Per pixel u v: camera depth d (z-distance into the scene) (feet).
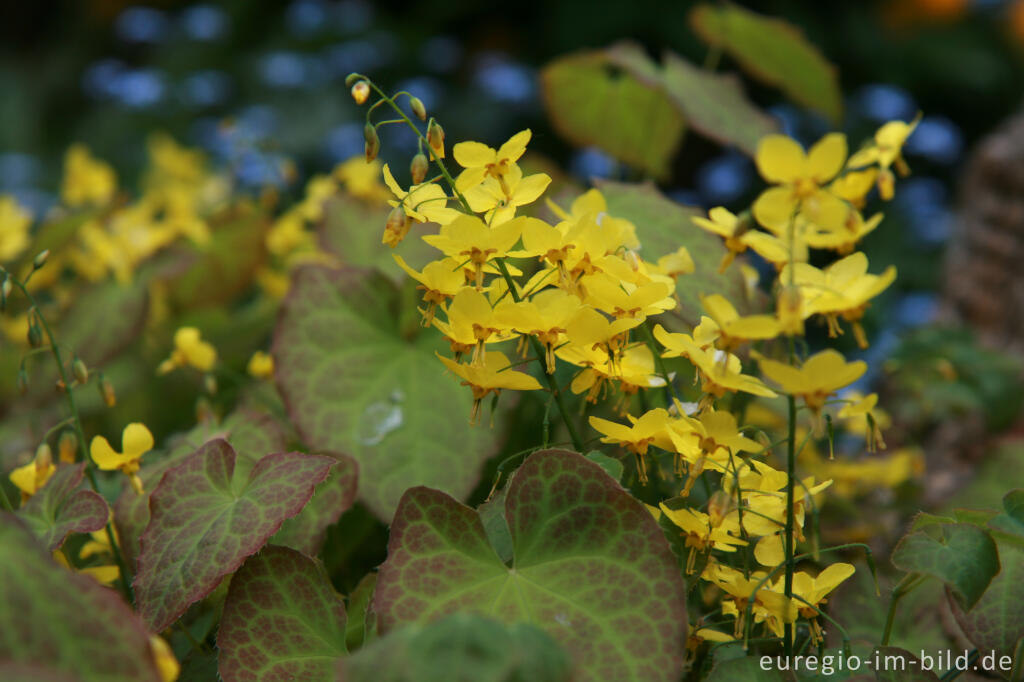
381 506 1.96
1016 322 3.28
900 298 5.35
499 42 6.95
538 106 6.43
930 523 1.70
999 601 1.70
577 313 1.65
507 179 1.69
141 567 1.69
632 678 1.59
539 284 1.71
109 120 6.97
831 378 1.56
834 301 1.62
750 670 1.64
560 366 1.99
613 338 1.67
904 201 5.80
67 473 1.80
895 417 3.00
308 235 2.99
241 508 1.70
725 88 2.53
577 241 1.66
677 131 2.74
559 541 1.65
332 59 6.33
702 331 1.68
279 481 1.72
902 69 6.51
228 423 1.95
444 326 1.67
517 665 1.47
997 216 3.43
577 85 2.68
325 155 6.03
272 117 5.80
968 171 3.80
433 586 1.63
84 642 1.50
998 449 2.77
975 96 6.68
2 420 2.81
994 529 1.66
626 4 6.41
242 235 2.87
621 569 1.63
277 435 1.93
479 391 1.69
